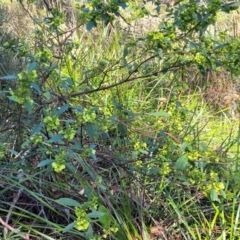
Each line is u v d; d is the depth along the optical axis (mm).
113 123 2146
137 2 2299
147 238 1951
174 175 2080
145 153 2070
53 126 1548
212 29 3984
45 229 1981
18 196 1965
